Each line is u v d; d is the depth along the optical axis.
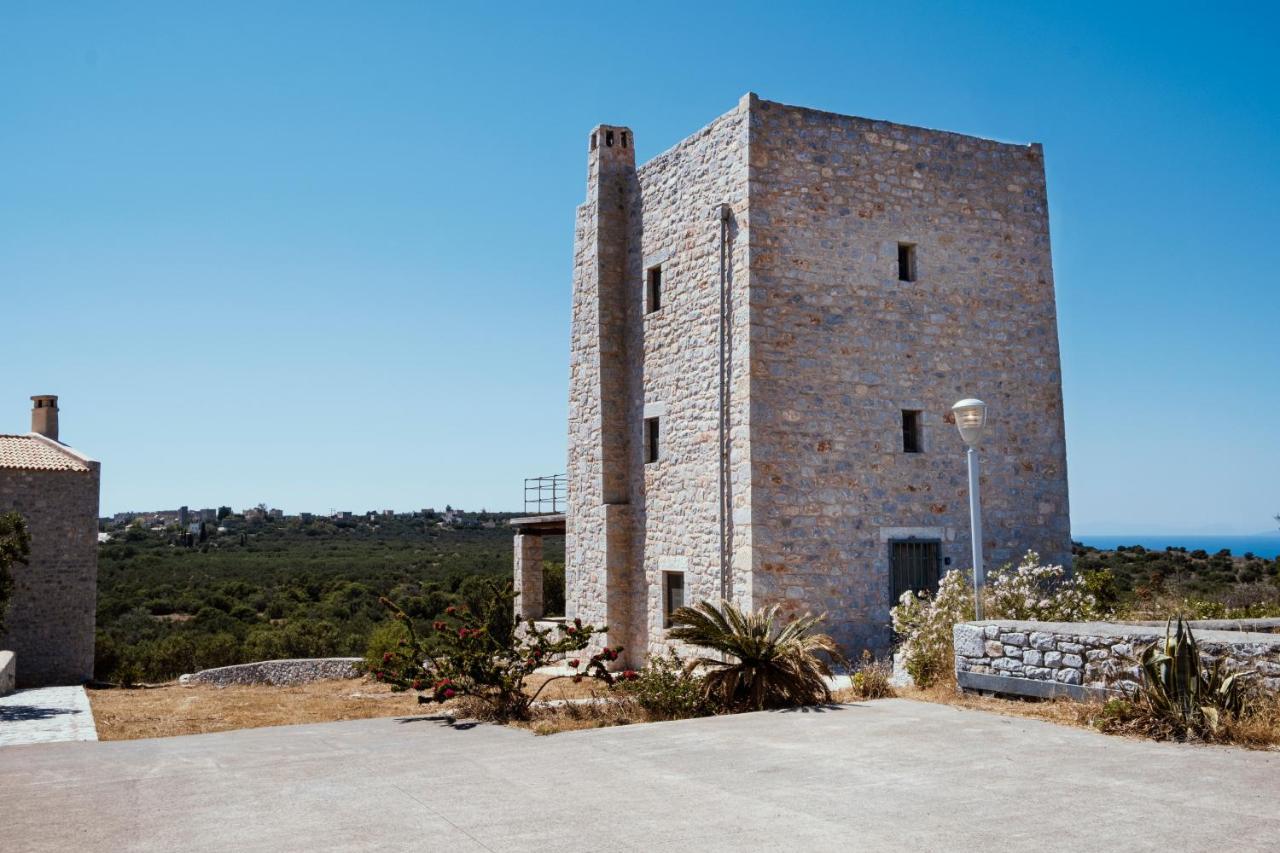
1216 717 8.41
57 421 34.97
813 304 17.92
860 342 18.20
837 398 17.91
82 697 18.70
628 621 21.16
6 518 20.45
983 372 19.28
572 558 22.75
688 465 19.20
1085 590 18.16
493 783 7.66
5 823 6.69
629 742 9.29
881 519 17.97
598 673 13.25
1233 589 23.08
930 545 18.34
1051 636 10.32
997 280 19.67
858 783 7.31
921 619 14.08
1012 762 7.85
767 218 17.73
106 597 51.62
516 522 26.34
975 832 5.99
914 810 6.51
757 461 17.19
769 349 17.50
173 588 54.91
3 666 20.08
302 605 50.81
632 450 21.41
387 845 5.97
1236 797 6.64
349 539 96.38
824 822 6.28
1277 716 8.44
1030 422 19.59
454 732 11.01
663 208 20.66
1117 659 9.61
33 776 8.59
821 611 17.27
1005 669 10.88
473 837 6.11
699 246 19.19
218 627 44.31
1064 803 6.59
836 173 18.39
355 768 8.52
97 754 10.02
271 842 6.09
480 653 12.56
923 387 18.67
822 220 18.17
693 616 12.34
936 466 18.59
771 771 7.81
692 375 19.25
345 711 15.31
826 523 17.53
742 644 11.78
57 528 28.44
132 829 6.46
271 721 14.23
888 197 18.81
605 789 7.34
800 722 10.13
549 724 11.16
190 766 8.88
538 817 6.56
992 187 19.89
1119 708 9.09
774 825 6.24
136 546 81.31
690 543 19.02
